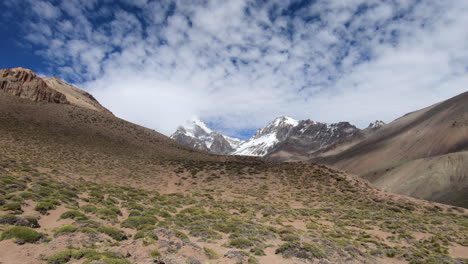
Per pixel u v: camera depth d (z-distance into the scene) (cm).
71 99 13138
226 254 1352
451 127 18775
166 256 1162
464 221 3784
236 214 3012
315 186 5253
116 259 1028
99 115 10050
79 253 1079
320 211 3731
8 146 4775
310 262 1409
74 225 1573
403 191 13525
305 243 1599
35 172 3328
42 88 9938
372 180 17938
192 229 1975
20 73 9869
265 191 4825
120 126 9650
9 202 1812
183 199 3762
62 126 7438
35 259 1031
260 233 2028
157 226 1920
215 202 3700
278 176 5841
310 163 6694
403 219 3609
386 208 4281
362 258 1677
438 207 4575
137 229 1791
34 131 6338
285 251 1531
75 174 4228
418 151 19600
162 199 3547
